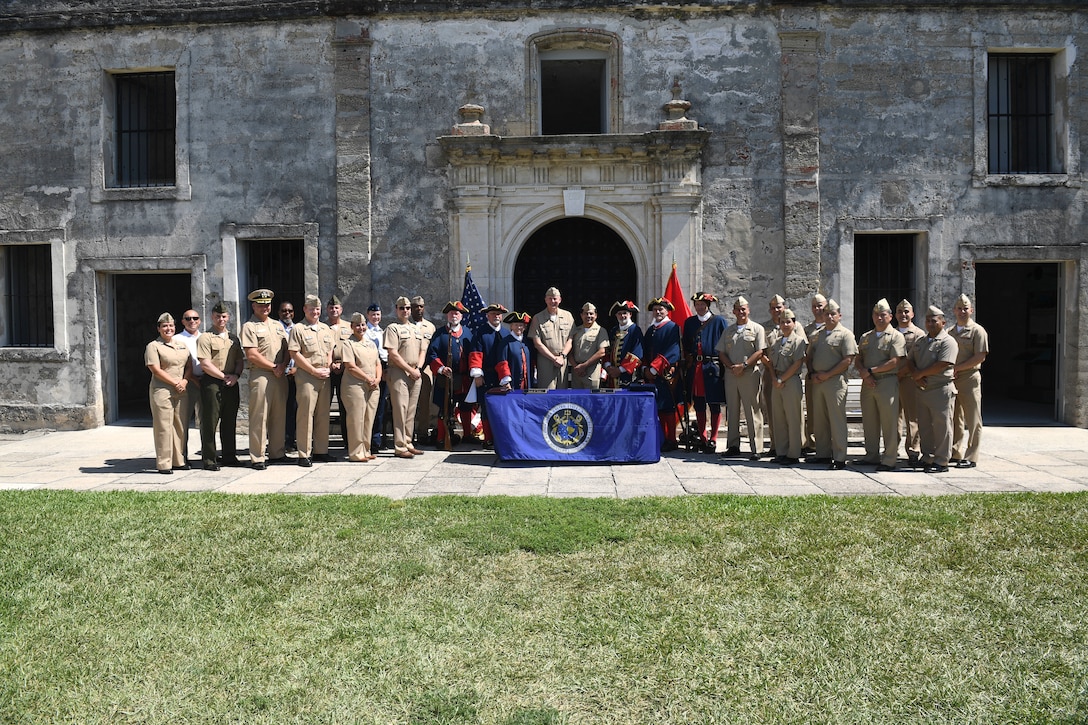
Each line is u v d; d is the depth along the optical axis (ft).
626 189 37.01
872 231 37.37
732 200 37.17
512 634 13.46
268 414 29.76
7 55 39.47
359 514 20.75
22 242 39.73
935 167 37.24
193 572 16.37
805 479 25.95
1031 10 37.24
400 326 31.53
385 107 37.70
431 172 37.52
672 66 37.29
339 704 11.19
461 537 18.62
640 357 31.65
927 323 27.50
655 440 28.94
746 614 14.15
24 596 15.03
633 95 37.32
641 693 11.54
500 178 37.14
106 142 39.24
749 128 37.17
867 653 12.64
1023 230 37.27
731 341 30.07
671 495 23.41
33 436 37.99
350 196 37.58
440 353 33.01
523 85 37.42
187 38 38.37
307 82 37.91
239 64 38.17
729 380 30.30
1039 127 38.99
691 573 16.16
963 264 37.17
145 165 41.39
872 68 37.17
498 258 37.24
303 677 11.97
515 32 37.42
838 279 37.24
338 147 37.60
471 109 36.40
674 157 36.37
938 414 27.22
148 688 11.67
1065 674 11.99
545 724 10.61
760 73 37.22
